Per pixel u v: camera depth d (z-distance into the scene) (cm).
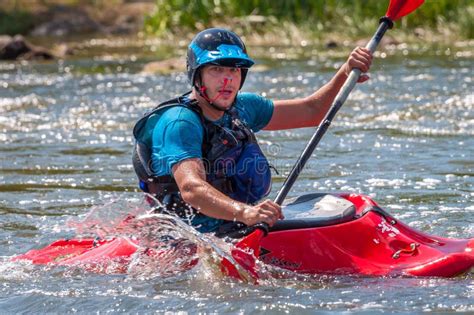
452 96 2825
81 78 3669
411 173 1852
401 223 1267
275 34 5003
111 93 3177
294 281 1156
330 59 4044
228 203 1132
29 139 2359
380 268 1182
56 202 1697
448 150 2072
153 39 5472
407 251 1204
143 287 1166
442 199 1639
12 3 6203
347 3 5053
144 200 1257
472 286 1130
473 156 2000
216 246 1167
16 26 5909
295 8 5169
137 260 1242
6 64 4366
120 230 1301
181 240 1232
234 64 1180
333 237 1202
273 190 1736
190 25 5419
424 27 4841
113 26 5978
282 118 1320
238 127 1214
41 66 4228
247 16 5209
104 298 1131
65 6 6241
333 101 1311
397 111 2598
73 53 4841
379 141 2198
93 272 1233
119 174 1923
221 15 5334
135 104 2908
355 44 4650
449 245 1230
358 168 1909
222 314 1063
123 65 4169
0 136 2408
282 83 3262
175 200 1207
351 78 1302
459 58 3847
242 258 1153
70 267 1254
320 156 2044
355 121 2470
